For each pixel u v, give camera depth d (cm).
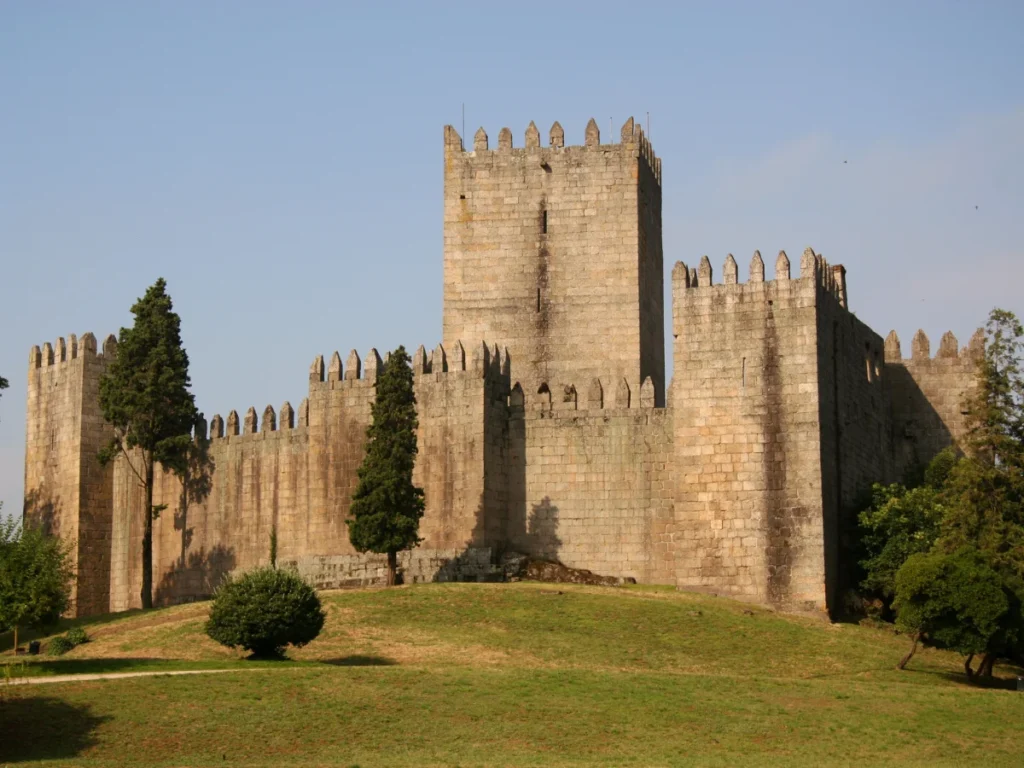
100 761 5728
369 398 9844
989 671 7575
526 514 9500
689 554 8775
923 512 8844
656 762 5722
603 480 9375
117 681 6525
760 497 8669
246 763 5734
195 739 5947
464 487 9412
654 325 10962
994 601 7344
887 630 8462
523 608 8269
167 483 11188
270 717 6156
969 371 10525
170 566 11069
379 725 6119
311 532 9950
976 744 6056
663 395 11212
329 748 5903
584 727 6125
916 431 10531
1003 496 8600
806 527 8550
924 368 10581
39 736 5919
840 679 7219
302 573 9912
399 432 9156
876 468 9975
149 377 10719
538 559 9412
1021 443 8850
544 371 10531
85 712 6141
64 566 9788
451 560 9388
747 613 8288
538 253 10638
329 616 8219
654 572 9200
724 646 7719
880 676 7431
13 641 9512
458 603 8375
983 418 8938
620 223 10562
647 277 10781
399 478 9056
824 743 6028
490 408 9488
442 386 9538
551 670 6912
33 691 6372
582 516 9388
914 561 7556
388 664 7262
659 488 9256
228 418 10794
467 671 6844
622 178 10588
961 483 8662
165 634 8262
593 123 10662
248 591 7300
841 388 9194
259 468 10500
